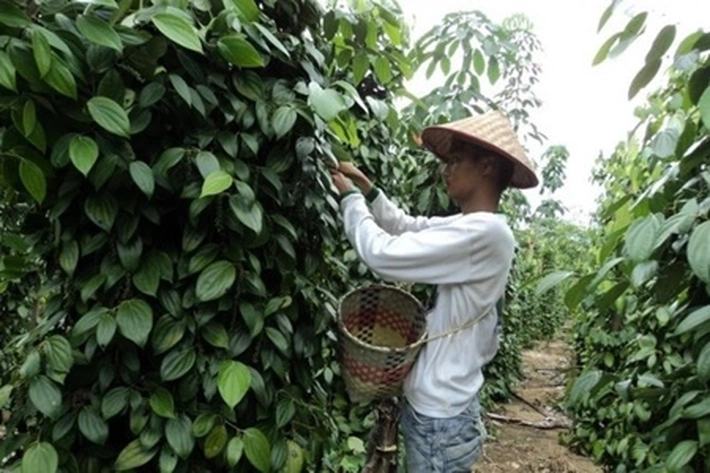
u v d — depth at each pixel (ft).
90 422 3.15
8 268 3.76
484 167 4.37
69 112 2.93
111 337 3.03
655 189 3.76
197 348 3.33
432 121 7.77
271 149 3.58
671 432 3.76
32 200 3.32
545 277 3.96
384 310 4.54
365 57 4.51
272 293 3.71
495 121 4.47
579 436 11.13
